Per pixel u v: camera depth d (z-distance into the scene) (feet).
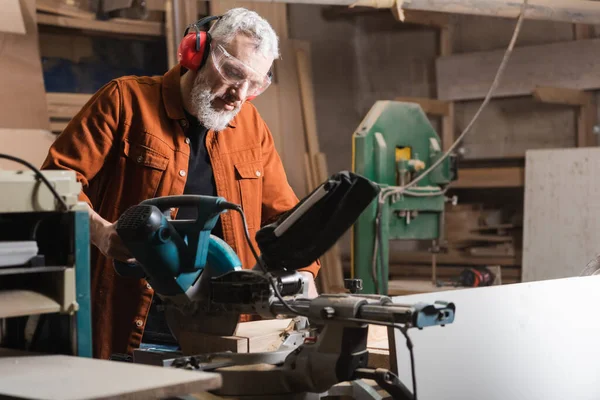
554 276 14.16
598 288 6.57
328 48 18.54
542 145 16.69
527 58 16.26
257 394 4.39
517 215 16.71
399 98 16.15
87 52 14.38
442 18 17.43
